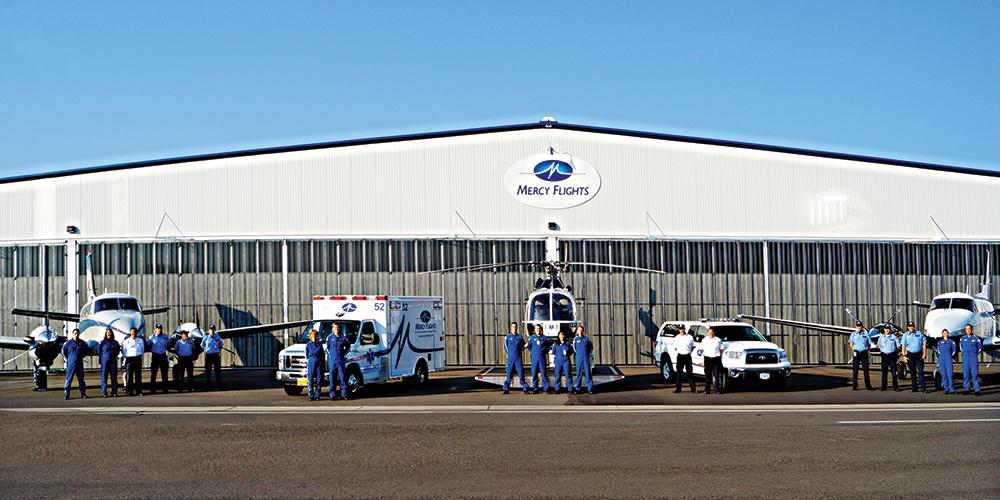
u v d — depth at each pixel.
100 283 28.56
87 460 9.51
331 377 16.98
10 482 8.27
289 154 28.73
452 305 28.77
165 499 7.48
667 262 29.39
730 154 29.80
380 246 28.69
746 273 29.59
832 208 30.03
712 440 10.88
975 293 30.45
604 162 29.39
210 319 28.45
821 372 25.97
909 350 18.38
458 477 8.43
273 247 28.64
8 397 18.02
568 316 20.92
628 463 9.19
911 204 30.44
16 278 28.73
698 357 19.62
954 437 11.08
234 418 13.61
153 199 28.64
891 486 7.95
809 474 8.53
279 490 7.84
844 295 29.92
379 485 8.05
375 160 28.83
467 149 29.06
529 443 10.67
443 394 18.27
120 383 22.20
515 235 28.88
